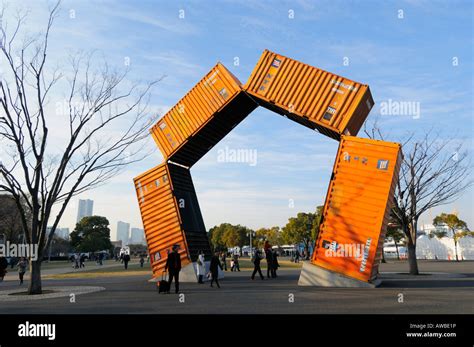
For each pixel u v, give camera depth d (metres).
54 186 15.78
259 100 18.86
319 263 15.20
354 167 15.08
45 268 44.12
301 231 72.31
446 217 57.34
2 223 46.62
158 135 20.59
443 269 29.05
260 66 17.81
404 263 43.53
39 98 15.84
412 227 24.11
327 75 16.47
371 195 14.63
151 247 19.75
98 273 29.34
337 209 15.11
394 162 14.53
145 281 20.05
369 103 17.03
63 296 13.59
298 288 14.52
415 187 24.34
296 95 16.72
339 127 15.64
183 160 21.56
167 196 19.84
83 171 16.52
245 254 97.31
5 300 12.85
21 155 15.33
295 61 17.19
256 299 11.71
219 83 19.23
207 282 18.62
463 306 10.05
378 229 14.36
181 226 19.33
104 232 97.44
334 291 13.41
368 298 11.62
